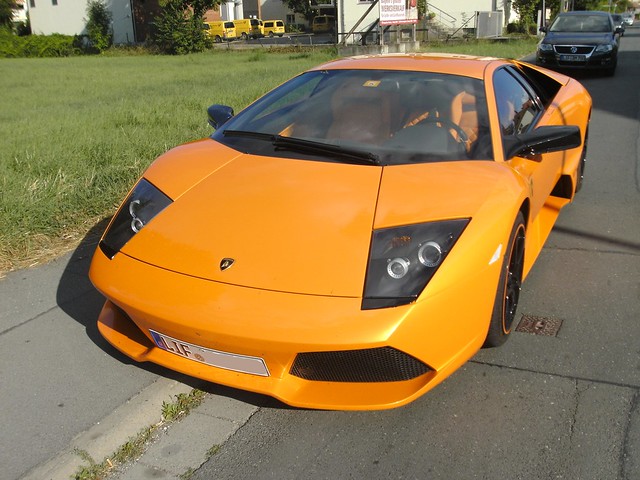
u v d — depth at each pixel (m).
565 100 4.62
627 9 98.00
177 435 2.45
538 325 3.18
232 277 2.35
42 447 2.36
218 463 2.30
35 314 3.36
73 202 4.75
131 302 2.42
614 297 3.46
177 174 3.01
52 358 2.95
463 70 3.54
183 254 2.50
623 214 4.79
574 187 4.62
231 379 2.39
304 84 3.74
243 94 10.66
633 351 2.91
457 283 2.31
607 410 2.50
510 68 4.00
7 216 4.29
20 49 38.91
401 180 2.72
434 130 3.10
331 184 2.73
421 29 30.14
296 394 2.35
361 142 3.09
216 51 35.06
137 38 44.25
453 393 2.64
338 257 2.34
